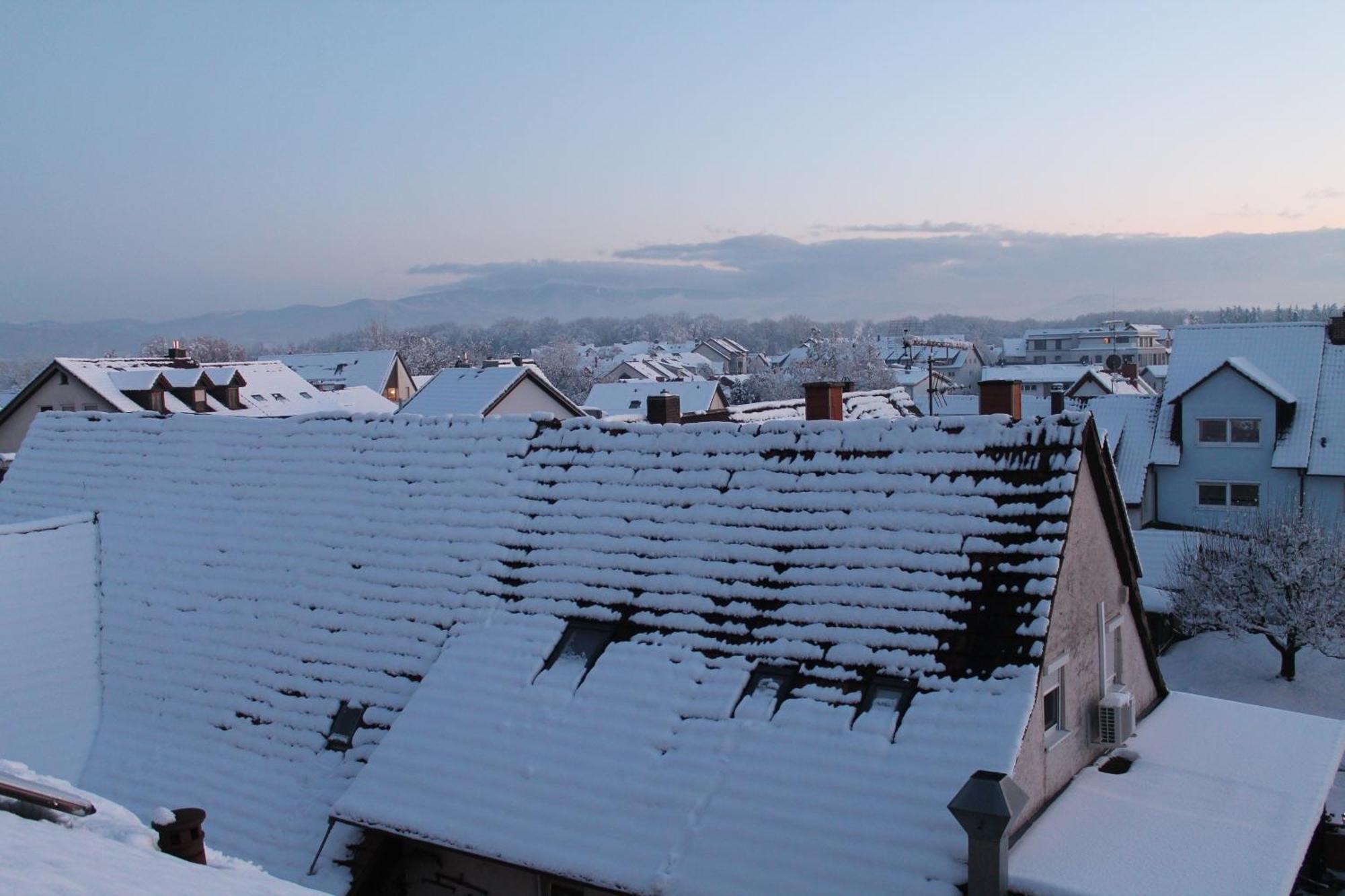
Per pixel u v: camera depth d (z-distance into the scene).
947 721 9.30
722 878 8.77
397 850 11.02
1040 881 8.40
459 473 14.89
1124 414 38.00
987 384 16.84
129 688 14.67
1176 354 38.09
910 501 11.23
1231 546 27.47
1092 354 131.62
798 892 8.45
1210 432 35.53
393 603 13.65
